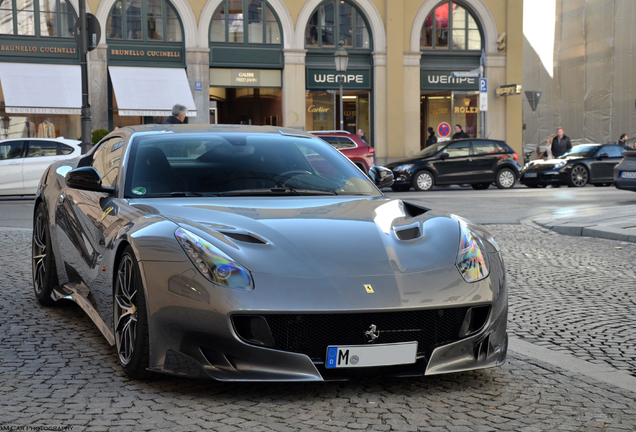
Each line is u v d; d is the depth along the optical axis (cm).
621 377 361
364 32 2639
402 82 2653
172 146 432
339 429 282
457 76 2450
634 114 3316
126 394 320
